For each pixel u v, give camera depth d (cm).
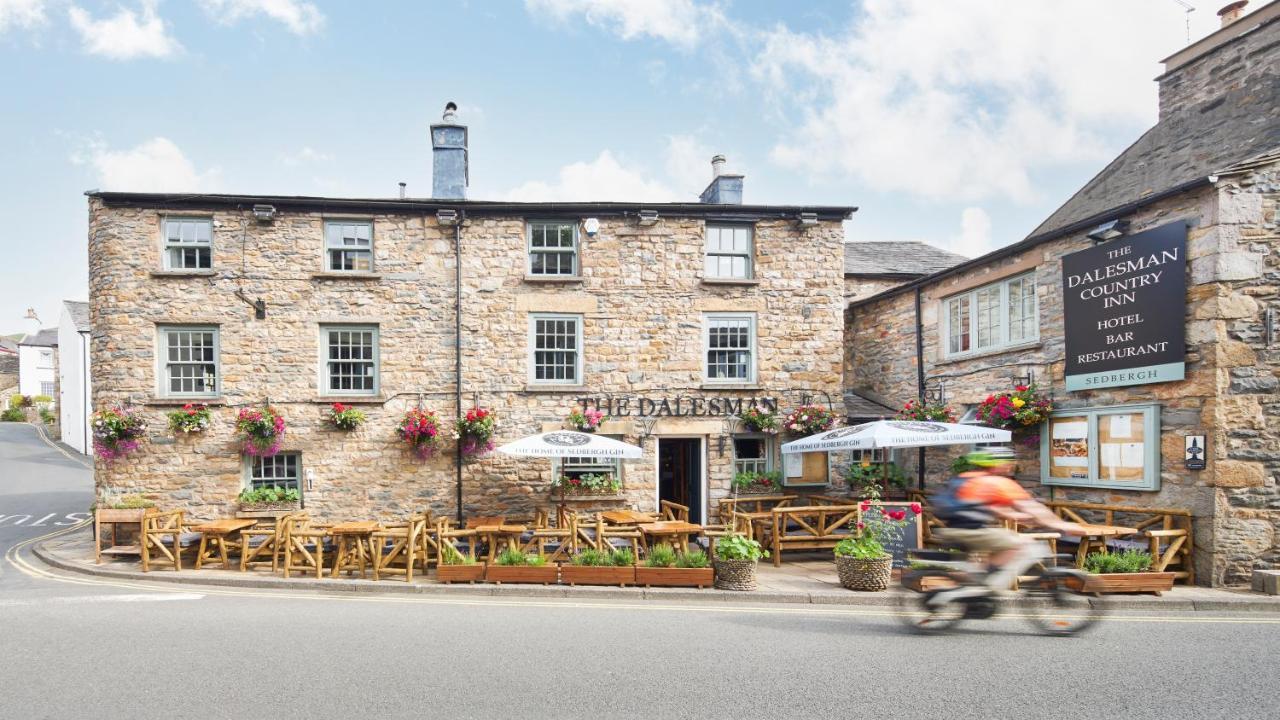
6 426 4153
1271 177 903
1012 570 695
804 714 487
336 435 1323
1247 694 522
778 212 1420
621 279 1395
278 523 1129
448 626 737
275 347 1323
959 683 548
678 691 532
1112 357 1027
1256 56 1058
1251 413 889
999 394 1201
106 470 1281
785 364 1420
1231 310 890
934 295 1492
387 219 1361
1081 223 1077
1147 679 556
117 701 511
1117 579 850
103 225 1306
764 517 1143
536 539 1116
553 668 588
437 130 1445
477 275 1370
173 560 1089
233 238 1325
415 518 1109
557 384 1376
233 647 650
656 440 1383
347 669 585
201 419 1279
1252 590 866
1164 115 1236
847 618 784
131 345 1297
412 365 1348
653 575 932
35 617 780
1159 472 961
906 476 1524
